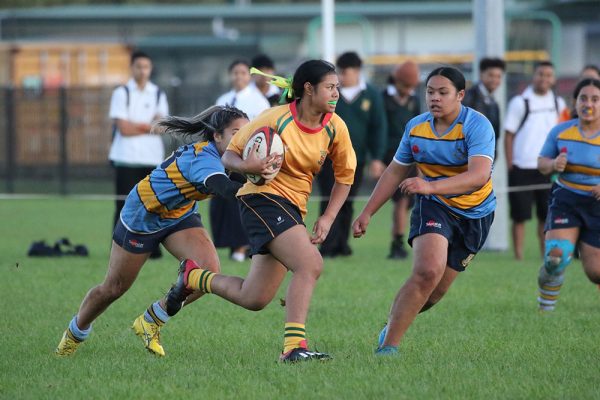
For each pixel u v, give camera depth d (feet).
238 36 442.91
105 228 206.90
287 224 71.92
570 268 143.23
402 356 77.36
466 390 66.33
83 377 72.54
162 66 422.41
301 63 71.15
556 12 389.19
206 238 78.59
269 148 69.26
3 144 303.89
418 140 78.54
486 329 92.48
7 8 501.97
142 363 77.30
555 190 100.94
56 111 299.17
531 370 73.10
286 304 72.38
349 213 157.07
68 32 449.06
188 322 96.53
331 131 72.49
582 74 157.38
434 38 428.97
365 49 355.97
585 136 99.04
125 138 150.92
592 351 81.25
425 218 78.38
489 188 79.25
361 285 123.34
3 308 104.94
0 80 361.30
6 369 75.66
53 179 300.20
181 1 575.38
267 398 64.69
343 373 70.95
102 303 79.36
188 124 76.07
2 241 180.75
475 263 147.84
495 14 168.14
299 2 588.50
